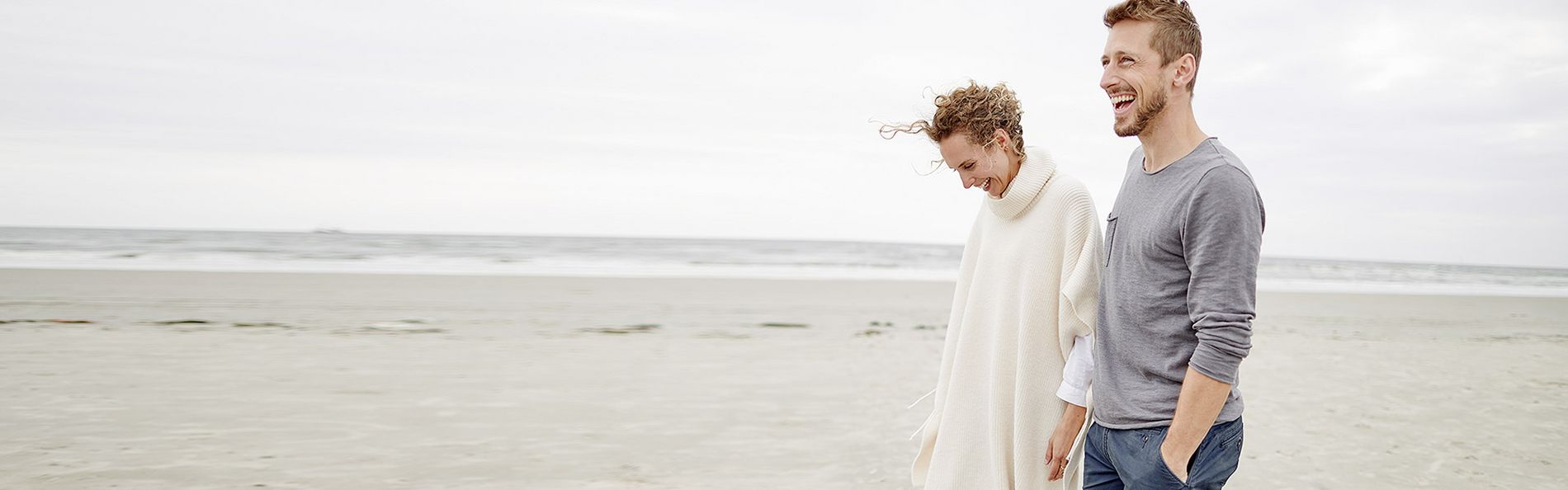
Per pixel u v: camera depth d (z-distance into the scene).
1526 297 17.80
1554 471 4.14
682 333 8.01
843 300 11.75
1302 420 5.14
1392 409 5.48
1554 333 10.38
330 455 3.97
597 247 38.38
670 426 4.63
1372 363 7.42
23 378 5.43
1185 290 1.65
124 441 4.11
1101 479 1.93
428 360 6.32
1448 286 24.69
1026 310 2.13
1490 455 4.41
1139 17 1.64
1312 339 9.00
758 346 7.40
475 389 5.40
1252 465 4.15
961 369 2.33
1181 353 1.67
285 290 11.05
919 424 4.81
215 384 5.39
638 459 4.02
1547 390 6.28
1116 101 1.69
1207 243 1.55
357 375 5.73
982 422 2.29
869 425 4.76
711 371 6.19
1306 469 4.11
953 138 2.07
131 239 34.88
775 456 4.12
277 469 3.73
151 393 5.11
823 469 3.93
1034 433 2.15
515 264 22.72
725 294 12.45
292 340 7.10
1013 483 2.23
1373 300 15.04
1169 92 1.64
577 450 4.14
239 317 8.38
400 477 3.67
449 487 3.55
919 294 13.29
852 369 6.41
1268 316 11.34
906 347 7.50
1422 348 8.52
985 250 2.31
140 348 6.57
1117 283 1.81
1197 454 1.66
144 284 11.44
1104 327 1.86
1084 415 2.06
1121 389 1.79
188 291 10.62
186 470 3.69
